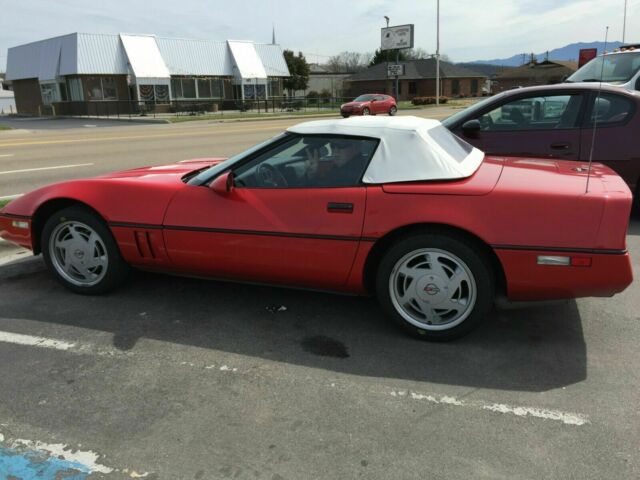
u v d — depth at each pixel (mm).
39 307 4012
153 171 4453
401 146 3418
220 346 3430
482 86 69125
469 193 3180
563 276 3096
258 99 44469
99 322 3764
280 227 3498
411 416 2691
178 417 2697
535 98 6047
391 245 3383
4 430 2605
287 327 3689
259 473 2307
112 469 2340
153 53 38906
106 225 4008
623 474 2277
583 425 2604
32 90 45219
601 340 3465
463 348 3377
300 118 32781
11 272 4754
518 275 3148
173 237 3781
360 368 3154
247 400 2842
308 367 3174
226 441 2516
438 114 31578
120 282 4211
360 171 3432
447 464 2348
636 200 6414
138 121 32031
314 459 2389
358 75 68375
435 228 3260
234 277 3811
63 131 24344
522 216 3100
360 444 2484
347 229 3357
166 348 3404
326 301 4109
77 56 36344
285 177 3590
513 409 2738
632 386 2938
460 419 2662
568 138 5879
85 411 2750
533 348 3369
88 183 4062
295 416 2699
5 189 8680
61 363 3221
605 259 3027
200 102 42062
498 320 3770
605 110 5844
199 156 12664
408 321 3436
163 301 4121
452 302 3326
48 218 4289
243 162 3715
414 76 65312
